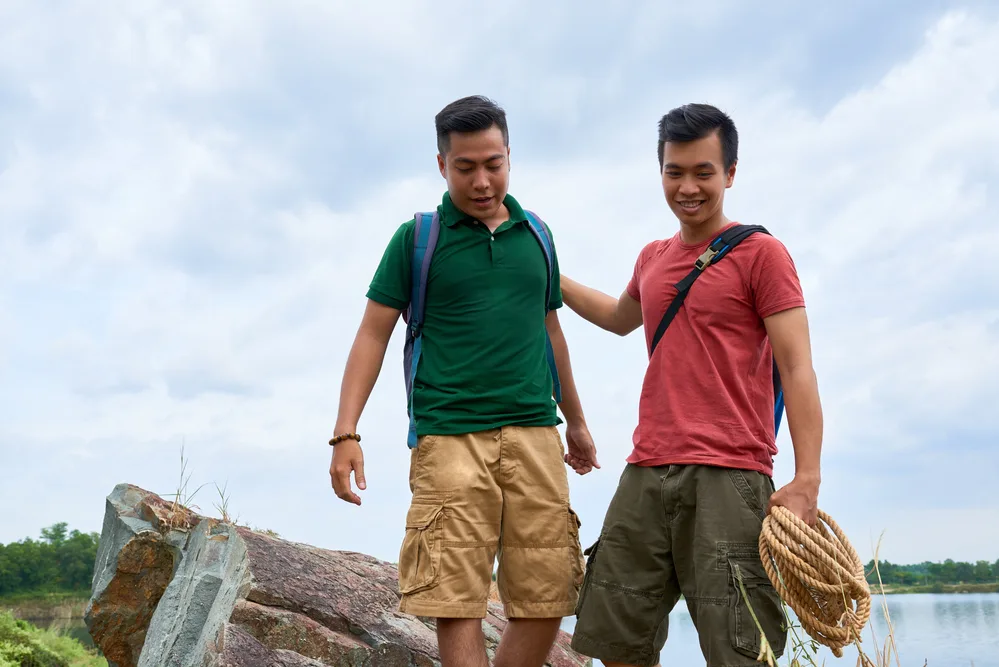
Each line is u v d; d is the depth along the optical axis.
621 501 3.04
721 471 2.81
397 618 4.05
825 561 2.50
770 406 3.00
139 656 4.30
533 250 3.19
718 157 2.98
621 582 2.97
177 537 4.46
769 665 2.48
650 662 2.97
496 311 3.07
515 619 3.09
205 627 3.78
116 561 4.45
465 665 2.86
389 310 3.19
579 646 3.01
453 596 2.87
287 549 4.03
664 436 2.94
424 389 3.11
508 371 3.07
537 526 3.05
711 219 3.06
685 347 2.97
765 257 2.91
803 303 2.88
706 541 2.76
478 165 3.01
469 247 3.10
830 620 2.63
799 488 2.68
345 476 3.01
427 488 2.99
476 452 3.00
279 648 3.48
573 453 3.73
